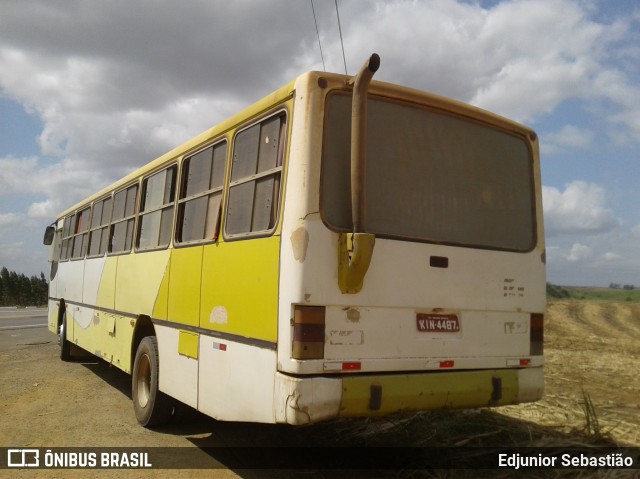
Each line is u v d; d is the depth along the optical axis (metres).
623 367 10.90
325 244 4.19
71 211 11.80
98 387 8.95
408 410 4.39
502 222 5.20
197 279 5.53
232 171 5.19
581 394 8.04
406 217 4.65
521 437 5.80
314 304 4.10
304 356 4.03
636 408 7.21
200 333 5.36
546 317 26.09
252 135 4.95
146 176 7.44
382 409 4.27
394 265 4.49
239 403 4.60
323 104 4.35
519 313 5.14
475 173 5.12
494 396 4.84
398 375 4.39
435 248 4.71
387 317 4.41
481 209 5.08
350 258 4.12
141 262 7.15
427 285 4.62
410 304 4.52
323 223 4.20
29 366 11.02
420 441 5.76
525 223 5.36
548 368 10.71
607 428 6.11
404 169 4.73
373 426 6.20
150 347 6.55
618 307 30.77
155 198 7.03
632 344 16.78
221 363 4.93
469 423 6.21
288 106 4.48
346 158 4.39
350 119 4.46
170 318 6.09
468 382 4.71
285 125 4.51
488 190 5.17
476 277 4.91
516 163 5.43
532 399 5.10
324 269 4.16
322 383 4.06
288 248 4.20
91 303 9.52
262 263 4.48
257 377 4.39
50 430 6.48
